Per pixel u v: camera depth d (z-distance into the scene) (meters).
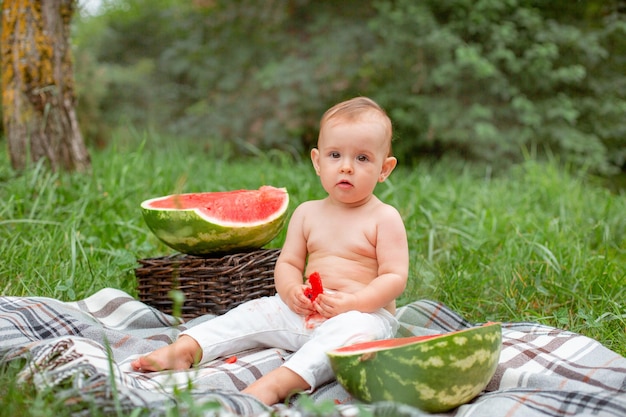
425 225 5.12
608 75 11.70
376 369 2.36
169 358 2.81
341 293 2.86
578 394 2.35
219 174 7.25
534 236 4.75
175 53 13.59
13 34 5.56
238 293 3.47
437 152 11.98
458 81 11.05
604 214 5.74
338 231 3.11
